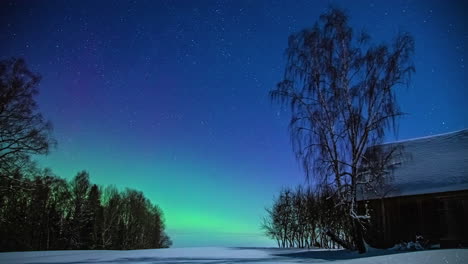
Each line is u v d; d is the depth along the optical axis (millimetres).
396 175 24297
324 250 25125
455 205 21062
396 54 18391
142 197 61656
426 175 23109
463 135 26094
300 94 19641
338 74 19203
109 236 52281
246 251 25812
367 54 18953
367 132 18359
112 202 55062
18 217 40031
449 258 11328
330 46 19516
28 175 27391
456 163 23312
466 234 20359
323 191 19125
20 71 26219
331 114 19219
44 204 44062
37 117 26422
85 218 51219
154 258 19797
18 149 25500
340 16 19844
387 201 22891
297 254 21500
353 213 18516
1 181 25922
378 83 18547
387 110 18188
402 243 20953
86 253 25406
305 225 36156
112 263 16828
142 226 59562
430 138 27609
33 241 43906
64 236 49031
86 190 52438
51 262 17828
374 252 19438
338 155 19031
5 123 25125
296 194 38375
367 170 18547
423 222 21734
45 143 26266
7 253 25688
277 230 38688
